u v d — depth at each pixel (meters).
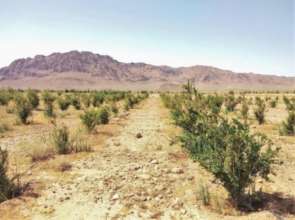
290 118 14.46
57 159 9.54
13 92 42.44
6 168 6.88
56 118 20.91
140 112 27.14
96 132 14.68
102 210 6.00
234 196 6.09
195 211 5.89
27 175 8.01
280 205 5.95
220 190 6.86
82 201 6.40
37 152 9.78
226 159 5.84
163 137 13.62
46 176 7.95
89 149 10.88
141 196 6.65
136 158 9.88
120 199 6.50
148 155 10.30
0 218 5.59
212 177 7.83
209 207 6.04
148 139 13.18
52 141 11.16
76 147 10.73
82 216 5.75
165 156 10.14
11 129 15.60
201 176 7.96
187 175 8.07
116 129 15.98
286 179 7.67
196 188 7.05
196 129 8.16
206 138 6.73
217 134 6.52
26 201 6.34
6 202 6.23
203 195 6.26
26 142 12.27
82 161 9.40
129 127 16.89
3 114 21.70
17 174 7.73
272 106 34.34
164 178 7.85
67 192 6.87
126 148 11.37
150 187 7.19
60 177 7.89
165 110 28.50
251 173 6.13
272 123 18.48
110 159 9.70
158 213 5.86
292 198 6.34
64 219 5.64
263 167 6.07
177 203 6.24
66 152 10.41
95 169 8.60
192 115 9.53
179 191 6.93
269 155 6.14
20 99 25.98
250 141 6.02
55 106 31.09
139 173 8.26
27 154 10.15
